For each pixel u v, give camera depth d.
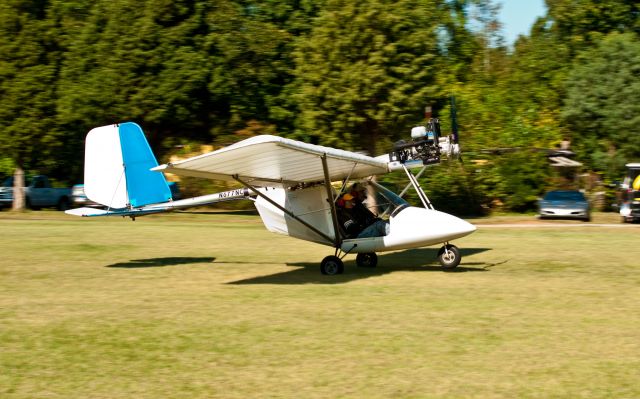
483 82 56.25
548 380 7.76
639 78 40.06
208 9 37.59
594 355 8.62
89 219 33.16
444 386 7.60
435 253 18.69
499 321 10.28
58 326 10.35
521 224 30.25
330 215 15.45
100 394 7.55
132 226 28.14
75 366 8.46
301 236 15.80
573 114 41.41
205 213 37.19
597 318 10.45
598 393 7.37
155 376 8.05
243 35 38.25
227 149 11.55
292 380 7.85
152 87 35.62
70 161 43.59
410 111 32.94
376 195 15.54
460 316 10.61
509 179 37.09
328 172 14.35
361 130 34.09
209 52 37.50
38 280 14.50
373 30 32.44
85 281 14.37
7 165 47.19
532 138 39.81
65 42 37.84
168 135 40.00
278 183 15.31
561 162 40.38
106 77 35.53
